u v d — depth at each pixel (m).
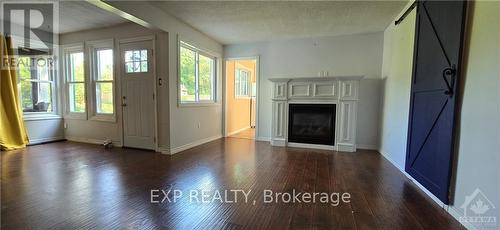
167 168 3.27
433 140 2.32
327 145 4.67
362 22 4.01
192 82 4.76
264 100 5.47
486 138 1.67
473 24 1.84
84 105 4.99
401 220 1.95
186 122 4.50
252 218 1.96
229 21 4.06
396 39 3.67
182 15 3.81
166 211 2.05
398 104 3.47
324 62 5.00
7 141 4.27
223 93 5.88
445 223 1.91
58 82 5.09
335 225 1.86
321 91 4.63
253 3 3.29
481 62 1.74
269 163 3.58
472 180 1.81
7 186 2.57
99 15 3.87
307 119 4.81
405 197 2.39
